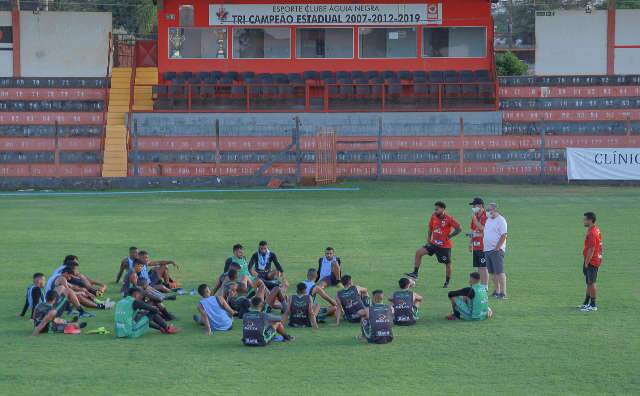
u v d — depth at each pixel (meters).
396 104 53.59
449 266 23.59
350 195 42.28
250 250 28.44
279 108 53.53
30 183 45.78
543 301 21.66
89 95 54.91
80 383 15.42
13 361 16.75
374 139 49.47
